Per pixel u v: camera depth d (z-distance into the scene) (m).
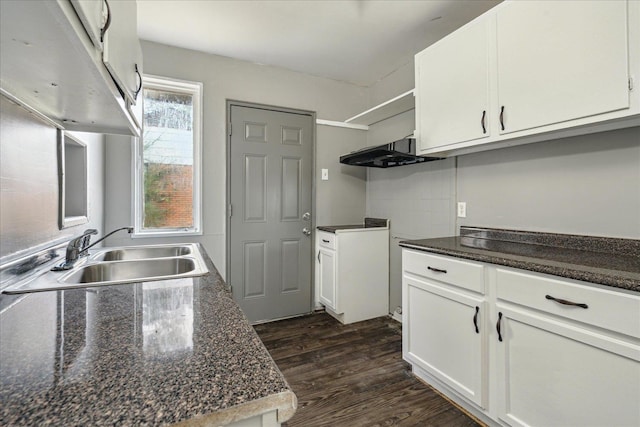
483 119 1.67
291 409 0.45
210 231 2.65
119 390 0.44
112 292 0.93
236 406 0.42
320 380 1.88
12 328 0.66
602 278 1.02
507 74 1.54
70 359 0.53
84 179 1.74
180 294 0.91
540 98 1.41
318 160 3.12
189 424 0.39
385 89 3.11
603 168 1.46
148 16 2.09
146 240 2.44
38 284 1.00
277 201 2.93
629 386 0.97
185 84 2.55
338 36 2.35
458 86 1.81
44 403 0.41
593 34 1.22
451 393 1.69
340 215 3.22
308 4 1.97
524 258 1.34
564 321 1.14
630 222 1.38
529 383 1.25
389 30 2.27
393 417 1.55
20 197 1.07
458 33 1.81
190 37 2.37
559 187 1.63
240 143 2.76
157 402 0.42
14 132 1.02
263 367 0.51
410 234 2.72
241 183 2.77
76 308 0.79
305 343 2.40
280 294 2.95
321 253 3.01
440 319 1.67
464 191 2.19
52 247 1.29
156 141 2.53
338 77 3.12
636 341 0.96
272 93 2.88
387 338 2.48
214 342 0.60
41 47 0.61
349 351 2.26
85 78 0.79
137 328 0.66
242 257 2.79
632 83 1.13
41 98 0.96
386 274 2.97
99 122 1.29
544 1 1.38
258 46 2.51
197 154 2.63
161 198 2.54
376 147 2.14
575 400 1.10
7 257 0.99
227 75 2.70
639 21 1.11
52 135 1.31
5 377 0.47
